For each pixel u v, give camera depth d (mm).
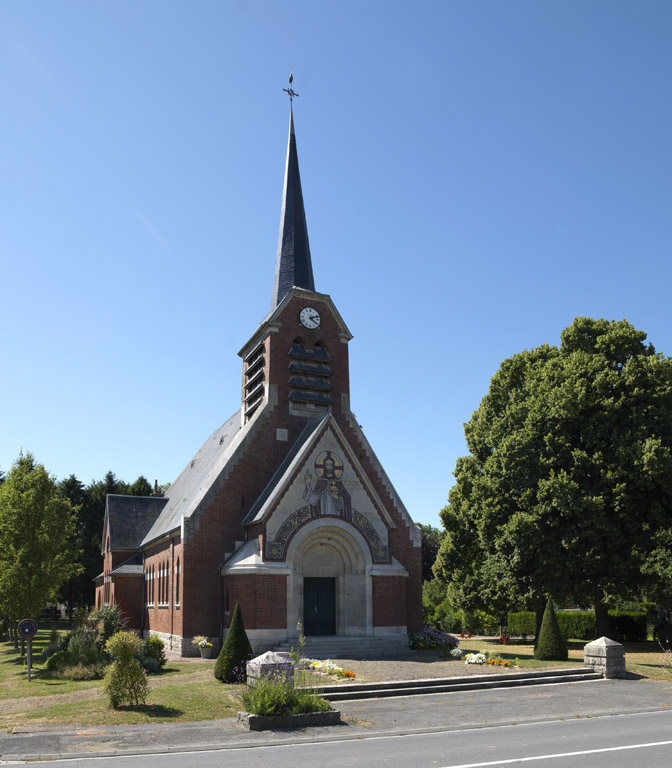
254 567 32594
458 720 18453
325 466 35500
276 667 19422
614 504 35281
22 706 21312
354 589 35312
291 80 48125
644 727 17250
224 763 13516
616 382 37406
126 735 16578
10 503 39250
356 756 14062
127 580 47250
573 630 47969
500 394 45000
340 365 41656
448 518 44438
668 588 33250
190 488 47250
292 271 43656
